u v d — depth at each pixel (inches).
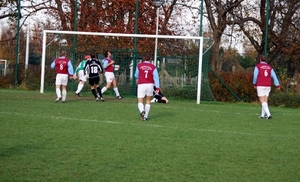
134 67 1184.2
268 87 746.8
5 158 378.6
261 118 756.0
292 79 1257.4
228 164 394.0
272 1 1438.2
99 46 1302.9
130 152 422.6
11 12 1459.2
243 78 1189.1
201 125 625.6
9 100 852.6
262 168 385.7
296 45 1411.2
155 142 477.1
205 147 463.5
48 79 1218.0
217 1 1491.1
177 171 361.4
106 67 973.2
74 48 1247.5
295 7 1440.7
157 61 1159.0
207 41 1163.3
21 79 1285.7
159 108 839.1
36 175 331.6
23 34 1446.9
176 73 1144.8
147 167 369.7
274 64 1476.4
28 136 477.7
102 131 530.3
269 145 494.6
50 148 424.2
